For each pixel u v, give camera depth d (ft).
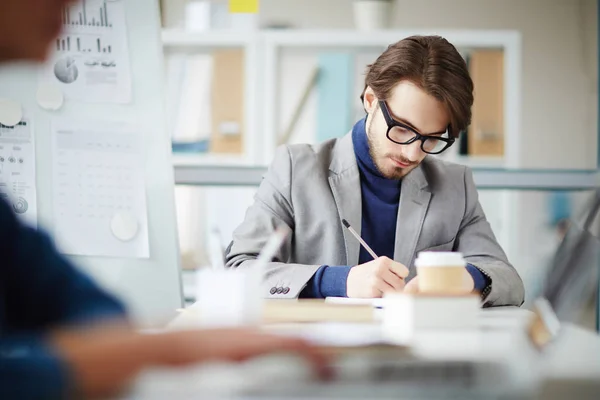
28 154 6.25
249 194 12.85
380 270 6.23
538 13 15.10
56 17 2.92
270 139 12.85
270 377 2.81
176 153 12.87
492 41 12.66
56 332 3.13
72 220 6.25
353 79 12.92
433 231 7.56
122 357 2.67
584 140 15.08
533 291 4.05
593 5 15.07
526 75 15.17
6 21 2.83
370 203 7.64
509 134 12.78
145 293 6.26
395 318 4.42
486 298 6.50
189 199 12.85
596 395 3.01
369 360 3.06
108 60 6.34
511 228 13.14
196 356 2.75
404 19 15.14
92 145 6.30
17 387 2.55
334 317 4.90
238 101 12.86
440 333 4.20
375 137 7.30
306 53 13.48
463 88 6.90
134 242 6.28
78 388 2.60
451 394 2.79
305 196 7.60
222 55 12.87
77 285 3.95
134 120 6.34
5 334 3.35
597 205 4.12
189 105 12.92
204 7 13.20
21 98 6.26
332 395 2.70
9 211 3.91
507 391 2.88
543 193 13.28
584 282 3.98
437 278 4.90
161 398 2.66
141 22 6.36
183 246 12.78
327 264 7.47
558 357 3.46
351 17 14.92
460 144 12.92
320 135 12.96
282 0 14.96
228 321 4.58
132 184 6.31
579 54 15.10
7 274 3.84
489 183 10.79
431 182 7.84
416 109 6.87
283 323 4.71
